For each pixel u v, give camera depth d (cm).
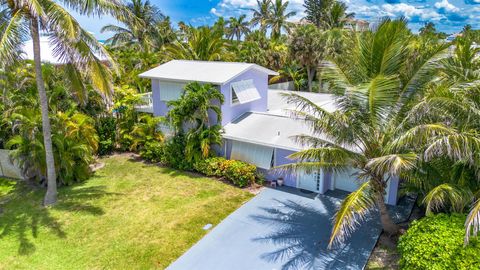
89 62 1410
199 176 1897
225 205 1541
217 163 1839
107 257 1159
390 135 1077
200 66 2206
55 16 1248
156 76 2095
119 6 1412
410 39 1134
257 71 2197
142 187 1755
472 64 1456
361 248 1184
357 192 1042
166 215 1450
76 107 2075
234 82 1992
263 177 1786
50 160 1535
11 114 1778
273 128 1845
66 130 1852
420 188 1237
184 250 1196
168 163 2062
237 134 1845
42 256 1170
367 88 1072
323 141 1253
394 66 1098
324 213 1451
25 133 1683
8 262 1138
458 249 862
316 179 1653
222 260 1134
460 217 980
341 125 1097
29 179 1864
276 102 2580
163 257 1155
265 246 1209
